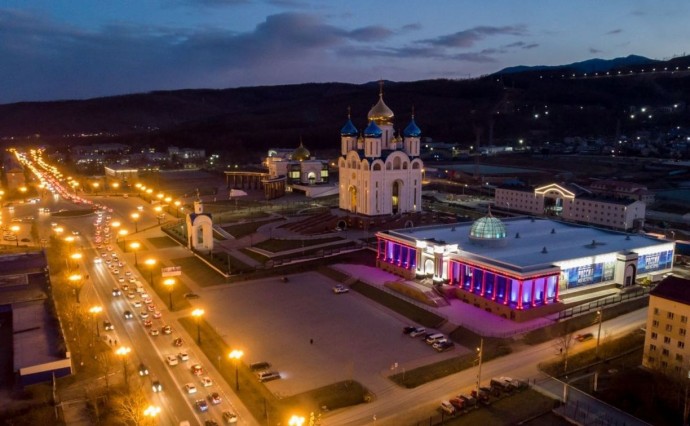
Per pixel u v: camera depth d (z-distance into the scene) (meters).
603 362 86.62
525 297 104.56
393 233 140.88
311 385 81.31
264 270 141.00
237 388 79.94
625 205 179.62
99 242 174.38
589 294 118.50
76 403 76.69
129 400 73.00
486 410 73.44
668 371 78.88
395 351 93.00
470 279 116.38
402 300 117.62
